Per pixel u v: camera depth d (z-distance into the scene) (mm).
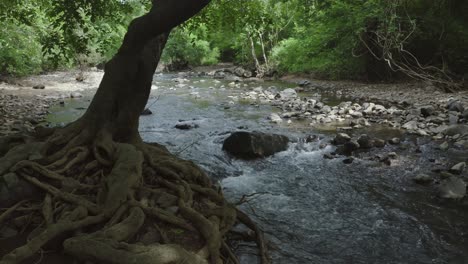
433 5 22594
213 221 5000
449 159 9594
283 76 30703
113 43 11547
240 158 9977
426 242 5875
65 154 5895
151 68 6617
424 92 19609
